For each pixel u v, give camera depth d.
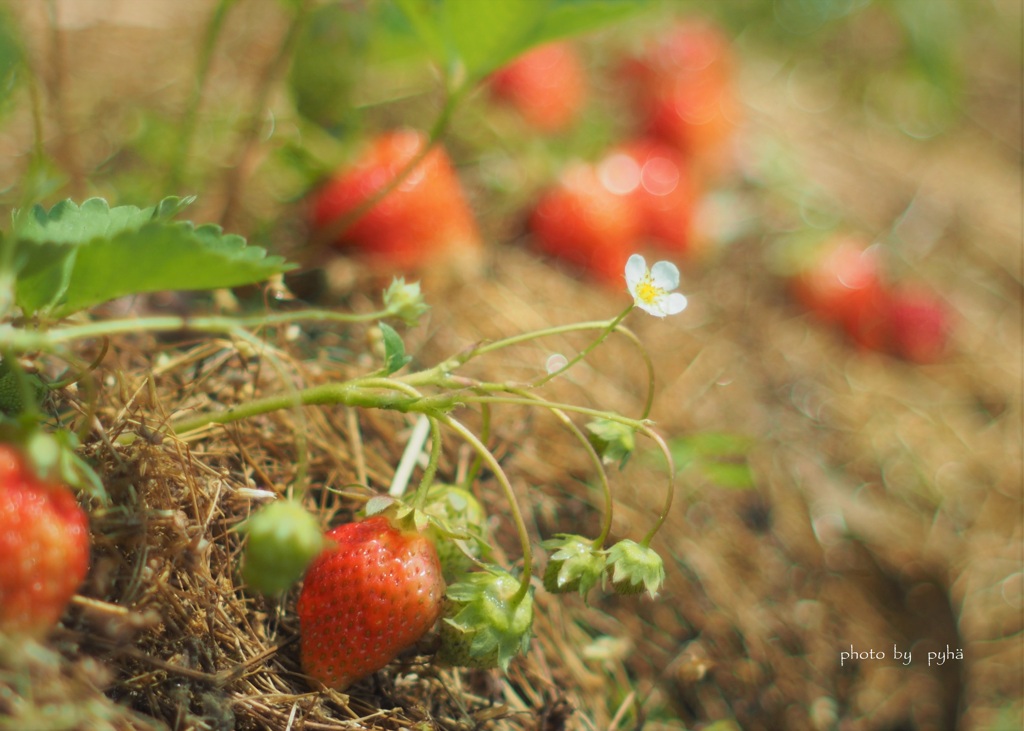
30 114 0.47
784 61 0.78
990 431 0.55
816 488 0.48
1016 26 0.90
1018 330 0.62
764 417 0.49
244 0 0.58
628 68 0.61
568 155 0.53
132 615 0.27
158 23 0.56
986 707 0.47
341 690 0.31
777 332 0.54
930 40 0.80
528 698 0.36
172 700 0.29
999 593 0.49
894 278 0.59
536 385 0.31
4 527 0.25
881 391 0.54
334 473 0.36
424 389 0.41
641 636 0.41
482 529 0.32
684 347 0.49
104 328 0.27
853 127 0.74
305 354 0.40
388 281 0.44
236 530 0.31
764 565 0.45
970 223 0.67
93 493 0.27
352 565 0.30
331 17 0.47
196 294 0.41
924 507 0.50
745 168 0.60
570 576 0.30
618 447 0.31
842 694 0.44
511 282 0.48
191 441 0.33
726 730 0.40
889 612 0.47
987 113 0.82
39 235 0.28
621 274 0.50
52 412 0.31
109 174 0.46
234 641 0.31
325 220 0.44
